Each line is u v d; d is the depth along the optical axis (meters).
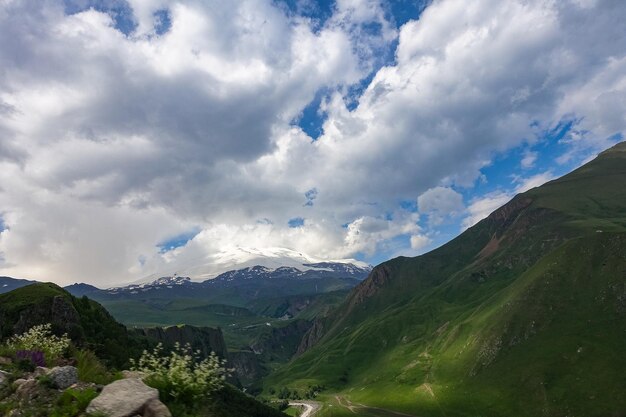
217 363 12.82
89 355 16.73
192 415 11.97
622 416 175.00
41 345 17.08
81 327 64.94
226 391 113.44
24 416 11.04
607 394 187.88
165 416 10.92
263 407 125.25
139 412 10.89
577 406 190.38
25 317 63.84
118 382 11.78
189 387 12.26
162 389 12.30
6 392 12.39
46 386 12.52
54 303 66.62
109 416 10.52
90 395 11.51
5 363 15.12
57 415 10.87
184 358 12.92
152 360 13.19
